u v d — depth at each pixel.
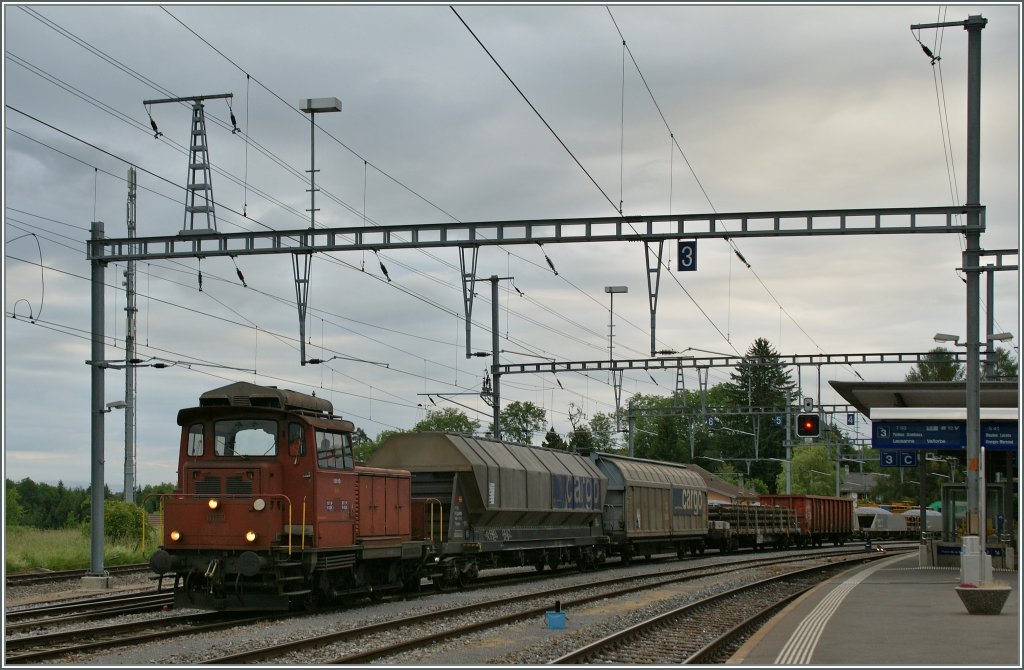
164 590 24.47
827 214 23.62
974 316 25.36
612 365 40.88
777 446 113.12
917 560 41.72
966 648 14.54
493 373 40.53
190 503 19.77
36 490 77.12
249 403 20.42
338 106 24.11
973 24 24.58
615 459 40.66
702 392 53.62
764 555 53.50
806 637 15.88
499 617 19.09
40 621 18.16
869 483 138.75
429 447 27.88
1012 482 33.69
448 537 26.69
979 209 23.59
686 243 23.97
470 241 23.95
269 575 19.53
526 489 30.95
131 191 43.75
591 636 17.33
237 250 24.81
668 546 45.22
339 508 21.09
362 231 24.19
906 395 34.94
